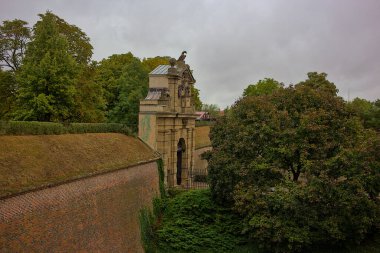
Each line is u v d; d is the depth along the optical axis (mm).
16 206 17172
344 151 27266
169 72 40781
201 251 30344
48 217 19188
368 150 27781
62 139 26359
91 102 45906
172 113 40188
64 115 37406
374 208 27016
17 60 43625
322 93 32406
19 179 18453
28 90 35781
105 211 24891
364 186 27594
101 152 28500
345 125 30156
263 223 26859
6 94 41156
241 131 32562
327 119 30047
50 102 36281
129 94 60469
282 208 27172
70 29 45688
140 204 30859
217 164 32938
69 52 45281
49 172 20828
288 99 32562
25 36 43406
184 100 44969
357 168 27266
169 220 33438
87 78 46844
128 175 29344
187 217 33344
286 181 28734
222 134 36656
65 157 23875
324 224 26250
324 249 29828
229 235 31922
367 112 61188
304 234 26250
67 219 20734
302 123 29234
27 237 17578
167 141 40312
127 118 60812
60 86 36219
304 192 26250
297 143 29266
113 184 26531
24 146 21969
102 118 48875
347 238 28688
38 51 36688
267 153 30531
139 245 29172
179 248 30453
